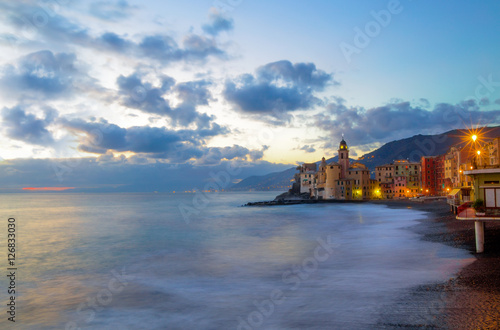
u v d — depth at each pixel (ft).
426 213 272.31
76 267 116.16
